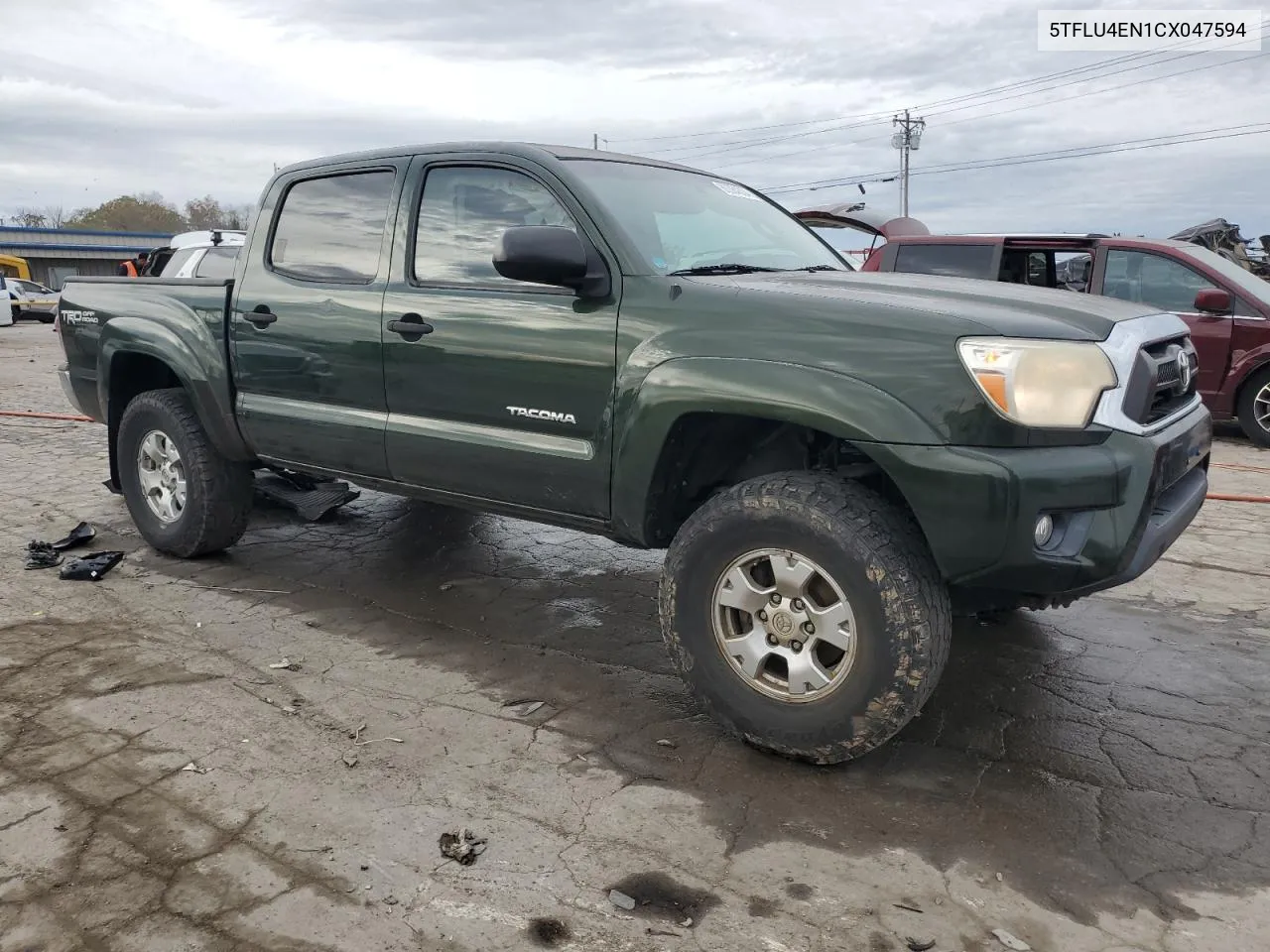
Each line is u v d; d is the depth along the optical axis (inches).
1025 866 99.8
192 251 378.0
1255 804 111.9
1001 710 135.5
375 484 161.9
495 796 111.6
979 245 343.6
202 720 128.5
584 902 93.1
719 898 94.0
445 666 149.1
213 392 176.9
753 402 113.0
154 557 200.1
